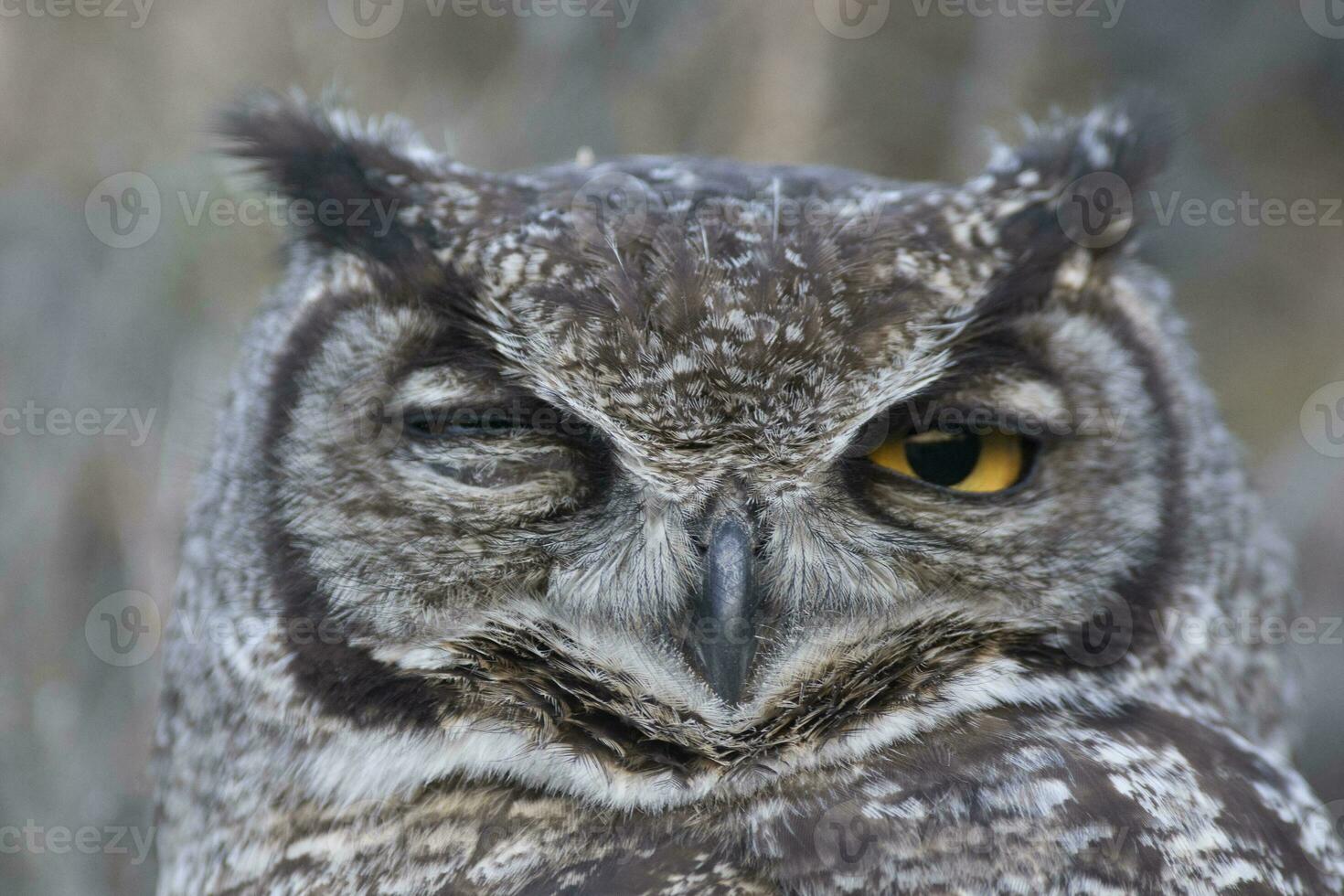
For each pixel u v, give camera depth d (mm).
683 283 1893
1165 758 1898
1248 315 3184
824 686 1903
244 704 1917
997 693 1905
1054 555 1906
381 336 1906
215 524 1924
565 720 1905
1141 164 1941
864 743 1900
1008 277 1902
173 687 1943
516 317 1899
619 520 1905
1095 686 1910
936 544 1904
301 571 1911
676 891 1885
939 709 1903
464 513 1905
